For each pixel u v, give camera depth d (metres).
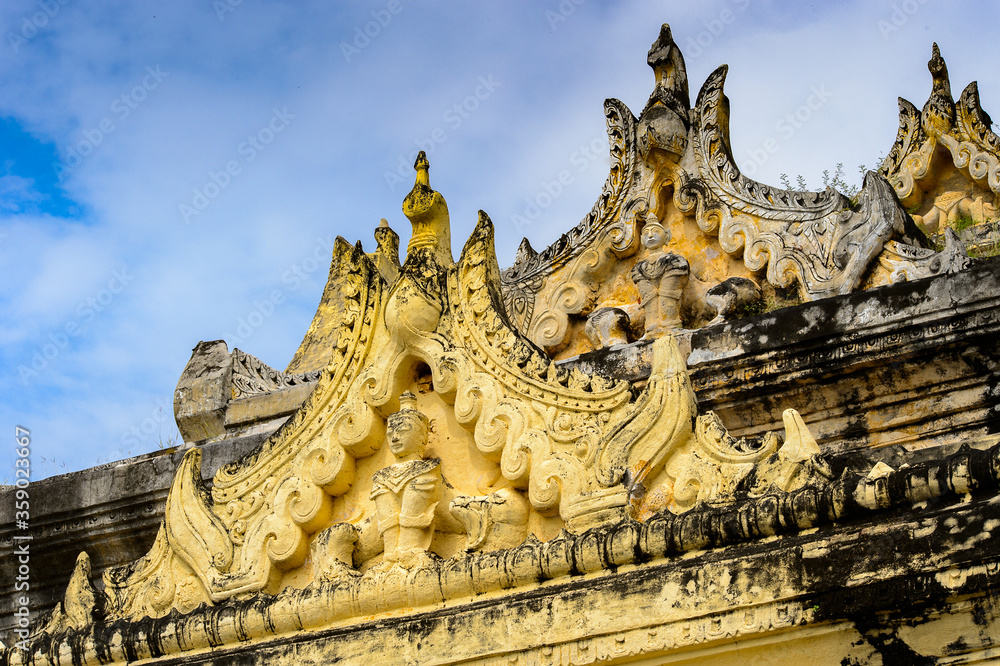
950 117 9.34
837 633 4.77
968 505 4.61
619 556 5.24
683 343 7.14
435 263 6.51
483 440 5.88
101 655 6.26
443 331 6.24
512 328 6.08
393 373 6.26
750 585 4.90
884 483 4.78
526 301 8.61
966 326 6.37
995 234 8.48
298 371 9.24
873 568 4.68
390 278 6.68
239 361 8.79
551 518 5.67
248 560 6.20
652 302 7.96
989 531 4.50
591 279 8.51
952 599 4.56
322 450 6.27
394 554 5.79
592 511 5.42
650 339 7.21
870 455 5.06
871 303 6.65
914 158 9.52
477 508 5.71
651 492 5.46
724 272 8.12
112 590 6.52
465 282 6.26
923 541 4.62
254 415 8.38
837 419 6.81
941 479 4.68
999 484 4.60
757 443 5.31
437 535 5.92
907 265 7.16
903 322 6.52
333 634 5.73
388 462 6.24
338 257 6.86
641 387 7.05
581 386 5.78
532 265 8.76
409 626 5.56
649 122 8.41
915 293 6.55
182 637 6.08
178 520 6.45
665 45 8.79
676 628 5.01
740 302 7.75
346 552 5.96
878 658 4.68
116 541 8.13
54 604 8.39
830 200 7.71
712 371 6.97
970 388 6.50
